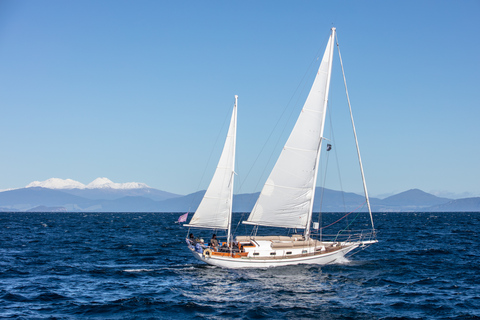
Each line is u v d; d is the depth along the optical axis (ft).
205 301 86.94
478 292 94.12
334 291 94.94
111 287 99.09
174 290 95.91
